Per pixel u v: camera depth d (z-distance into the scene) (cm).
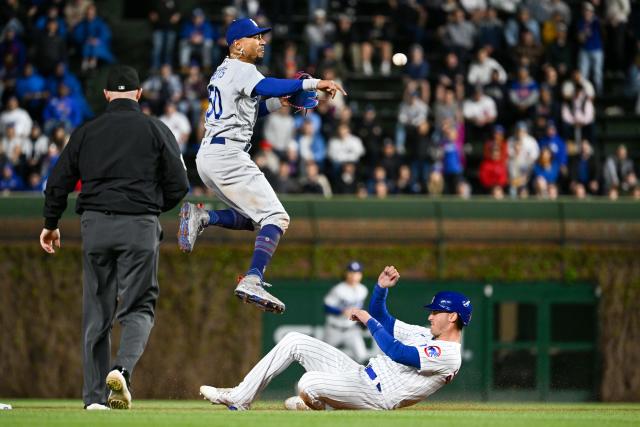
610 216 6297
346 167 6969
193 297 6053
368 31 8769
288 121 7175
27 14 8231
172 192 3008
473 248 6238
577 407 4488
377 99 8256
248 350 6059
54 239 3119
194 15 8075
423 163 7206
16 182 6956
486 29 8112
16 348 6012
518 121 7662
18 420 2375
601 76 8275
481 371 6181
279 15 8550
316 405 3033
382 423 2369
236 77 2877
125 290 2977
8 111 7138
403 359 2936
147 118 2997
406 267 6206
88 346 3008
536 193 7006
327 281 6144
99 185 2955
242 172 2914
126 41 8875
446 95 7506
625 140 8175
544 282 6259
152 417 2500
